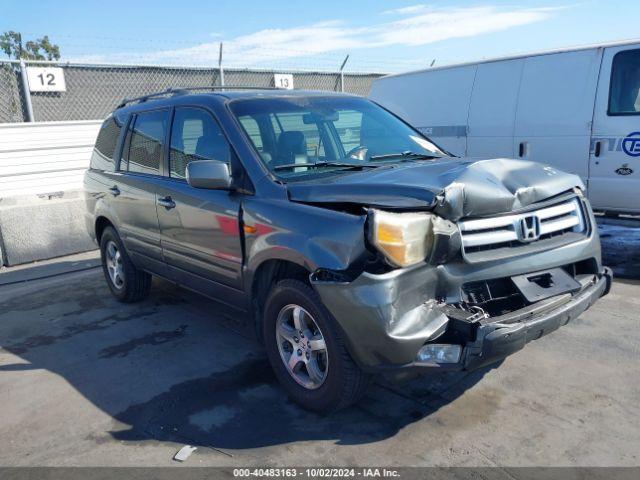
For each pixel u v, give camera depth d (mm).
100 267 7586
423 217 3049
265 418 3537
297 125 4266
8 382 4254
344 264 3066
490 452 3084
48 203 8172
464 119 8344
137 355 4602
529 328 3053
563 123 7305
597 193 7180
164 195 4672
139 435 3438
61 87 10602
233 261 3986
